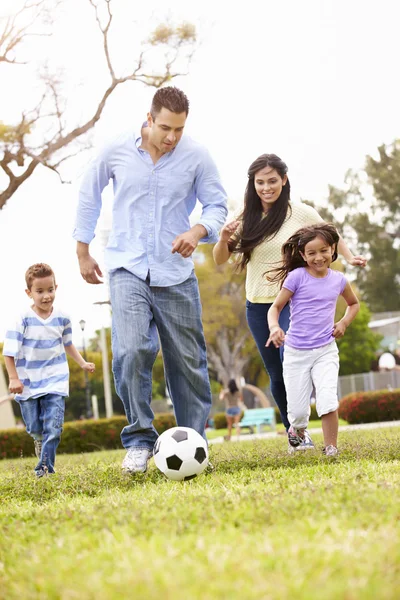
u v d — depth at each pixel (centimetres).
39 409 657
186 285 553
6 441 1847
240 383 4366
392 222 5422
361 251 5531
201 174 560
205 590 195
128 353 529
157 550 242
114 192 556
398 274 5503
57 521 325
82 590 208
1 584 234
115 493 444
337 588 190
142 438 548
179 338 555
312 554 222
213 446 903
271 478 434
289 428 648
